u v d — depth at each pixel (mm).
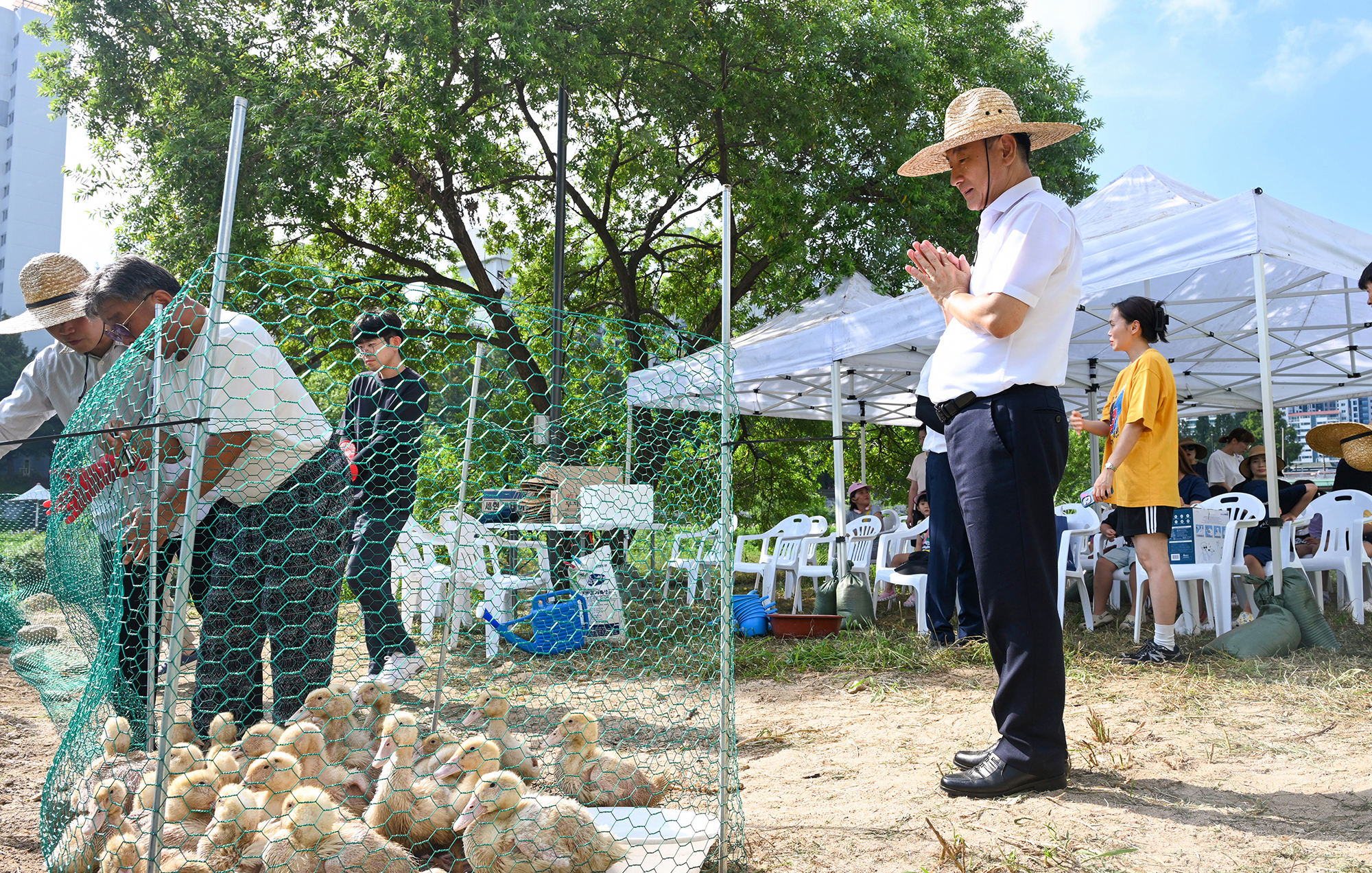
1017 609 2881
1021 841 2484
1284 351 10875
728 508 2613
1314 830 2477
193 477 1873
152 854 1784
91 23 12719
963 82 15516
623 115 14922
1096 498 5137
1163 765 3166
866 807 2871
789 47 13555
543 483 6102
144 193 13539
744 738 3918
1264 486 8047
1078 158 16438
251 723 3469
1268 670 4805
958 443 3020
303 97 12148
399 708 3064
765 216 13398
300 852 2008
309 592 3541
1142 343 5301
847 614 7547
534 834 2135
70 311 3387
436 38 11594
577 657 5387
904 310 8070
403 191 14828
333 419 4664
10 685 4875
